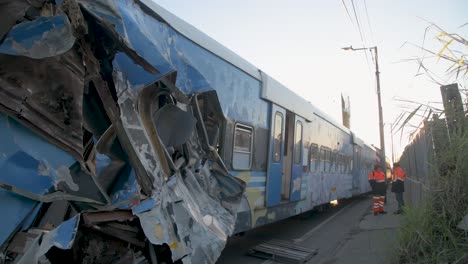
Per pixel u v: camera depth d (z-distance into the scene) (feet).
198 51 20.56
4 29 9.52
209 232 13.50
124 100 11.88
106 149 11.89
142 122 12.59
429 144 20.54
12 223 9.62
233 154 23.32
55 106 10.54
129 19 12.52
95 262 11.31
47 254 10.09
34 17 10.21
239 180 16.67
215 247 13.43
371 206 67.36
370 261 23.49
